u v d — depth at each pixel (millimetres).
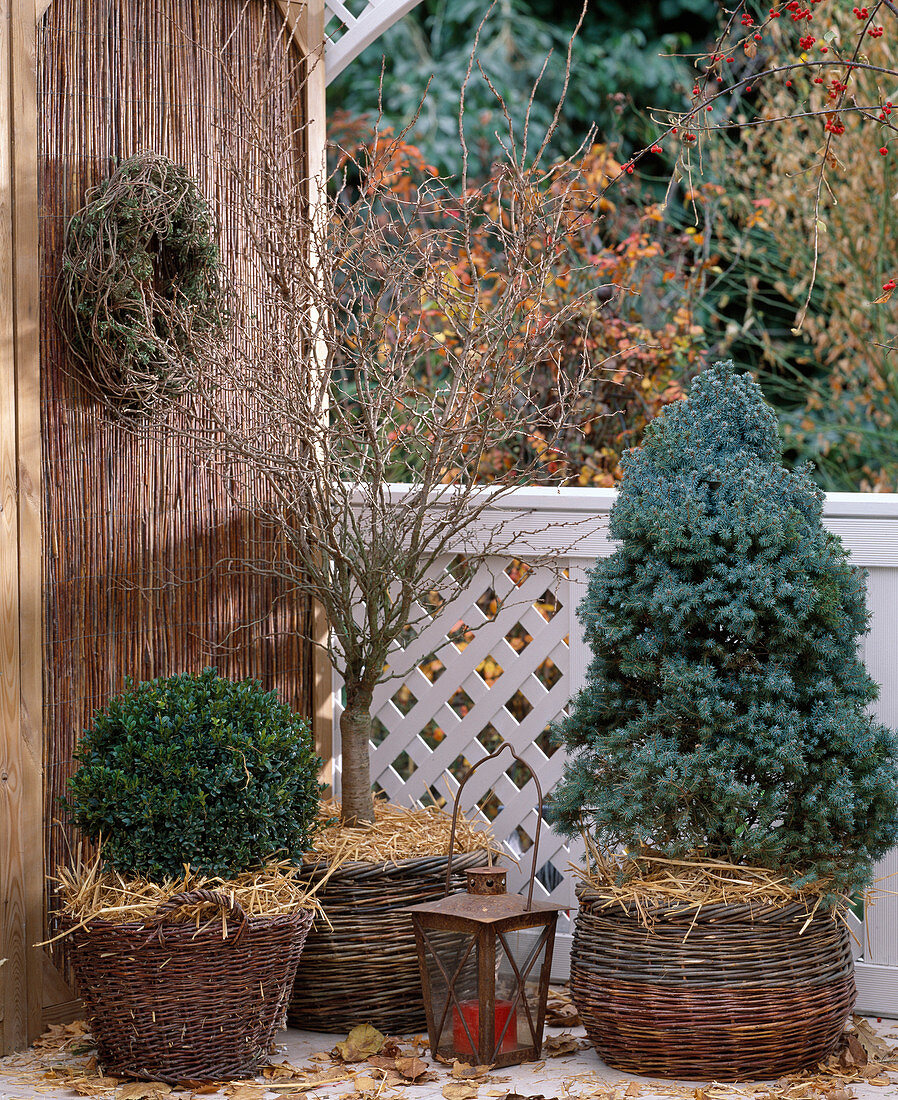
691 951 2615
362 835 3166
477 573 3555
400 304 3172
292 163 3414
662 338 5219
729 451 2848
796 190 5914
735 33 6598
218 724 2750
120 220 3021
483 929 2695
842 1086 2576
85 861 2967
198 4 3367
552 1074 2699
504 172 3285
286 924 2701
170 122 3279
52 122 2986
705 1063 2621
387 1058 2783
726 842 2738
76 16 3037
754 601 2674
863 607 2801
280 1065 2750
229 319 3314
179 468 3303
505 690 3512
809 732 2699
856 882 2674
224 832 2705
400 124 8039
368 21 3678
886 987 3104
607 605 2857
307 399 3188
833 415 6707
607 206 5590
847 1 5676
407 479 4422
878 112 5594
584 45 8484
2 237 2818
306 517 3299
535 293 3145
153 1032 2625
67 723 3008
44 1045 2857
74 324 3016
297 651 3650
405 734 3639
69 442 3025
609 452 4918
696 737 2756
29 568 2883
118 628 3145
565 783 2934
